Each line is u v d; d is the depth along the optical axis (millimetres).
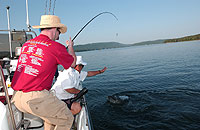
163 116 5641
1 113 1457
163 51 55531
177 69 16734
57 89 2850
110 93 9141
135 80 12734
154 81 11695
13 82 1754
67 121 1935
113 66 25203
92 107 6992
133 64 26234
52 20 1905
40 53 1692
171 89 8883
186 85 9570
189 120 5246
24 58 1741
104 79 14438
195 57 27109
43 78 1705
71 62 1874
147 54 49875
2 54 4211
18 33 4188
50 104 1743
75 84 2945
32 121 2158
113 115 6090
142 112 6117
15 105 1778
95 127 5281
